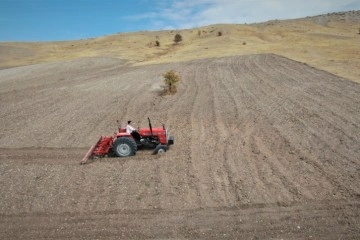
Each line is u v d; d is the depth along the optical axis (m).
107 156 15.30
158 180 12.67
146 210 10.80
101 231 9.87
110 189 12.15
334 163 13.37
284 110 21.19
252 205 10.81
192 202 11.11
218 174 12.98
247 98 25.16
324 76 30.77
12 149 16.77
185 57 57.53
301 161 13.75
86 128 19.95
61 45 120.12
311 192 11.38
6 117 23.48
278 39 89.44
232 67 41.84
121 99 27.58
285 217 10.13
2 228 10.20
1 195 12.09
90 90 32.47
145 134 15.52
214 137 17.22
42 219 10.57
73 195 11.87
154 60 58.19
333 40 71.38
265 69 38.12
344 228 9.51
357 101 21.81
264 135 17.05
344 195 11.09
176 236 9.51
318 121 18.55
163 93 29.02
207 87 30.58
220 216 10.32
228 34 100.19
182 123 20.05
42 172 13.85
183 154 15.11
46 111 24.72
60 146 16.95
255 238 9.25
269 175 12.70
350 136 16.05
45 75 46.84
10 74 49.38
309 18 176.88
